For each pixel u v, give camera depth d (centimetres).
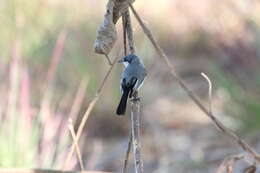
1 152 841
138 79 499
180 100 1574
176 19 2045
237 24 1471
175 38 2022
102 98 1398
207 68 1769
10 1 1462
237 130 1241
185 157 1209
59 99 1286
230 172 335
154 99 1521
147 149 1281
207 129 1359
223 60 1413
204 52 1916
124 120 1403
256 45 1395
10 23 1394
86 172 344
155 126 1394
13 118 883
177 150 1255
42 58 1387
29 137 872
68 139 948
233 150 1205
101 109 1388
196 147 1250
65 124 966
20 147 856
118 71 1434
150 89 1530
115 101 1401
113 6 378
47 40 1448
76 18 1611
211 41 1656
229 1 1526
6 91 1009
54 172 338
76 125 1330
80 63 1413
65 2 1653
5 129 880
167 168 1164
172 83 1683
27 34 1429
